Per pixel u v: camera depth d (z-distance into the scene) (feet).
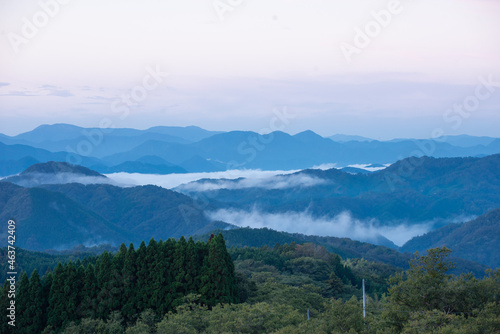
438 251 184.24
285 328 161.79
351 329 153.58
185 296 229.86
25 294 225.76
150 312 226.99
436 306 171.83
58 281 228.22
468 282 176.14
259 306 199.93
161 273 240.73
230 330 174.50
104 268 238.27
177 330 176.35
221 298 240.73
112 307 231.30
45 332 217.97
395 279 185.68
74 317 224.74
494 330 148.56
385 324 165.78
